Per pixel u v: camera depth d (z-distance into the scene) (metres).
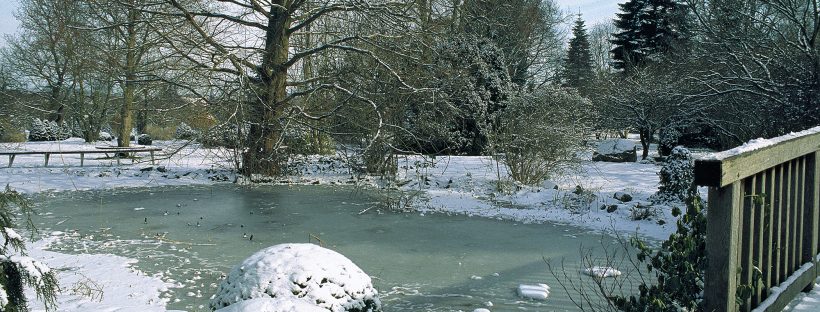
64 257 8.30
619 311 4.26
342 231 10.41
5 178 17.12
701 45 24.48
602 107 28.56
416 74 18.48
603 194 13.92
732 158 3.06
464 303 6.27
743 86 21.73
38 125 36.00
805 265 4.55
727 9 22.23
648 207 11.62
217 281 7.14
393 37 18.38
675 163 12.55
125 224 11.04
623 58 41.09
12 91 35.03
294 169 19.50
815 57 18.98
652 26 40.53
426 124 18.95
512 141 16.19
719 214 3.19
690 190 3.55
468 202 13.57
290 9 18.52
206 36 17.19
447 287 6.91
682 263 3.36
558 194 14.01
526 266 7.88
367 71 18.64
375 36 18.41
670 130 26.84
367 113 18.53
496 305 6.18
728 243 3.16
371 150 17.53
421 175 17.42
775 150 3.68
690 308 3.30
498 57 23.02
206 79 17.89
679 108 24.55
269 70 18.59
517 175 16.11
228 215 12.09
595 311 5.34
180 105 18.95
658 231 10.17
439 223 11.19
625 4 42.97
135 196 14.78
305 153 20.52
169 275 7.41
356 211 12.57
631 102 26.62
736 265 3.27
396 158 18.27
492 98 22.16
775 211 4.03
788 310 4.20
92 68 19.91
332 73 19.72
